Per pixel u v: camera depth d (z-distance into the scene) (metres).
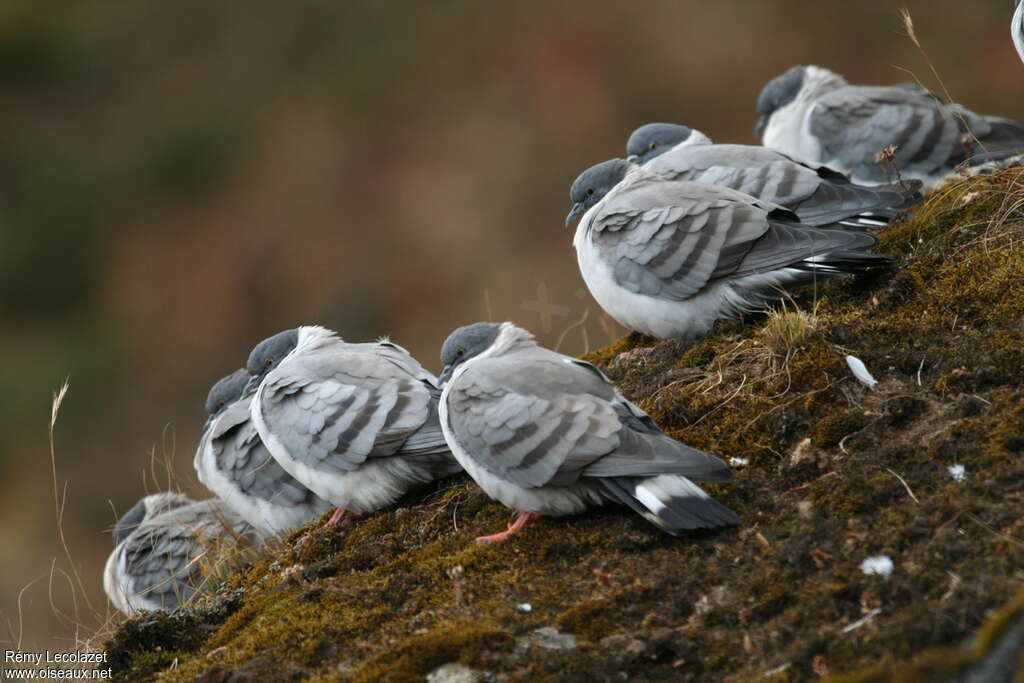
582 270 10.88
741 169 11.65
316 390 9.73
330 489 9.70
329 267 24.47
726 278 9.95
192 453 22.59
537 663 6.89
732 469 8.40
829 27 25.03
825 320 9.54
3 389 24.11
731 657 6.74
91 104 29.09
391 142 25.83
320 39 28.27
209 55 28.95
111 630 10.33
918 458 7.88
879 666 6.24
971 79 23.84
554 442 7.96
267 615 8.19
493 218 24.02
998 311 9.16
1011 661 5.62
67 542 20.30
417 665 7.01
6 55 29.70
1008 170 11.02
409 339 22.70
